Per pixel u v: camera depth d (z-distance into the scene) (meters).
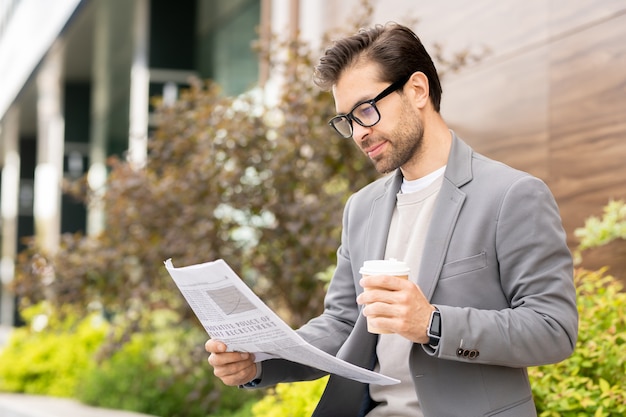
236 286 2.23
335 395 2.71
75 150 20.78
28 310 9.99
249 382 2.72
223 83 13.77
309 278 6.22
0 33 21.70
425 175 2.65
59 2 13.55
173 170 6.96
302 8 8.55
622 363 3.53
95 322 10.46
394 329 2.23
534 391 3.53
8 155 28.34
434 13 6.21
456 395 2.41
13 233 26.52
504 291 2.42
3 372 9.39
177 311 7.03
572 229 4.73
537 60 5.07
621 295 3.73
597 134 4.55
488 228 2.43
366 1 6.22
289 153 6.13
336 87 2.58
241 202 6.27
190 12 13.28
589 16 4.64
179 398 7.48
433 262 2.48
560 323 2.29
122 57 15.21
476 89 5.68
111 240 7.44
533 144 5.07
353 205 2.91
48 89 18.50
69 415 7.46
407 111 2.54
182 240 6.53
